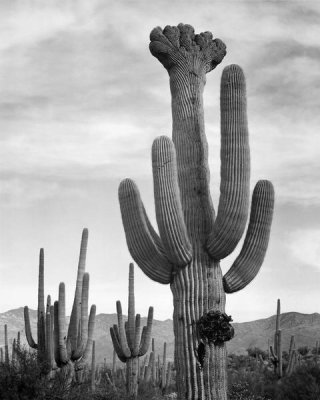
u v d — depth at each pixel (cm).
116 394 1738
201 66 1340
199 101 1312
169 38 1338
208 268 1207
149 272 1226
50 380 1409
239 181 1177
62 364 1606
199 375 1170
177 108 1312
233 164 1180
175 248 1177
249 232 1230
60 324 1605
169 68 1347
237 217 1170
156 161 1177
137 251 1226
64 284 1633
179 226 1170
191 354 1177
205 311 1191
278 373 2662
